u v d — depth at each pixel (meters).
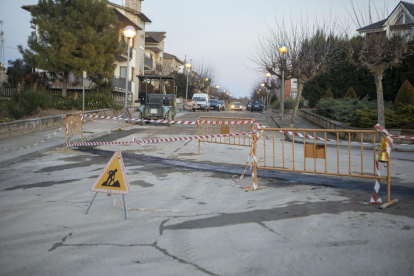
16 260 3.74
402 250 3.94
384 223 4.84
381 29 17.12
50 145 12.44
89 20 24.33
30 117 17.72
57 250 3.99
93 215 5.26
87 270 3.50
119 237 4.37
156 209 5.55
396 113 16.91
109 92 28.03
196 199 6.13
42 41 24.52
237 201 6.00
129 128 20.02
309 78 21.03
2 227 4.75
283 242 4.18
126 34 21.62
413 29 17.97
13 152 10.88
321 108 24.05
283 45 21.86
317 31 22.75
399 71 22.95
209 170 8.77
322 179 7.79
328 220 4.98
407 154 12.52
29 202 5.99
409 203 5.86
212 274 3.40
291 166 9.46
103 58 24.88
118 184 5.20
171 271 3.46
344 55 25.55
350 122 19.81
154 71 50.44
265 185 7.20
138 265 3.60
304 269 3.50
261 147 13.51
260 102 47.81
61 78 27.19
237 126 24.06
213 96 75.25
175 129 20.02
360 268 3.52
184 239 4.29
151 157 10.66
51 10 24.17
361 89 26.77
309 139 16.41
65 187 7.05
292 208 5.57
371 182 7.51
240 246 4.06
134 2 41.59
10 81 31.31
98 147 12.70
